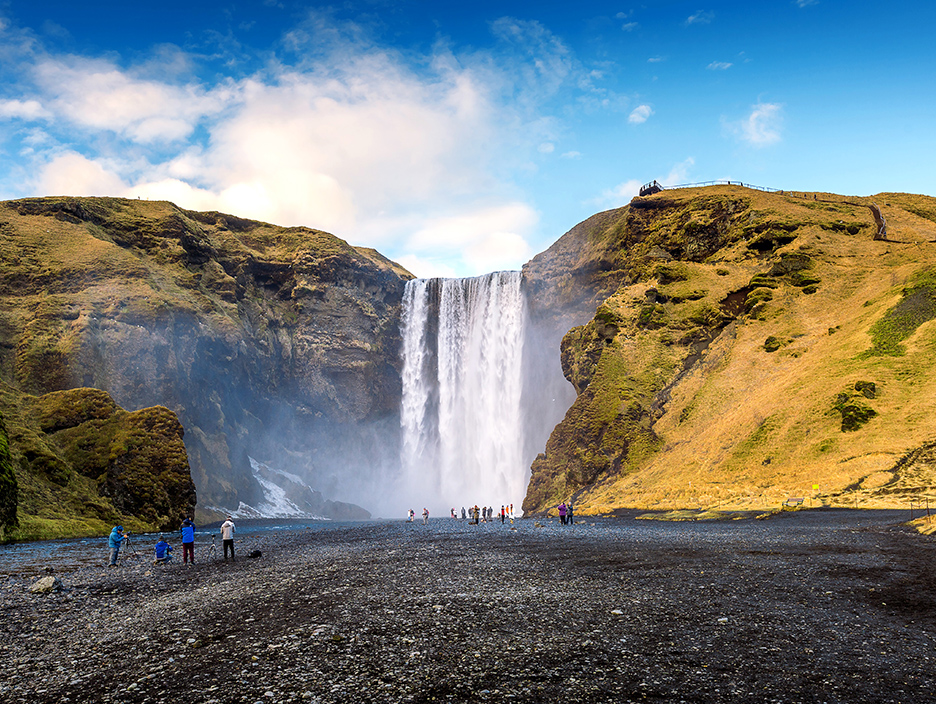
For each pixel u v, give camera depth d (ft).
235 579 77.05
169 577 84.53
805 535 98.22
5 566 102.99
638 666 35.01
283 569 83.87
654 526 140.77
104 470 215.72
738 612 46.68
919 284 219.00
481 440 384.68
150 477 222.07
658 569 68.54
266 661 38.27
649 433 244.83
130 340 281.54
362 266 418.72
